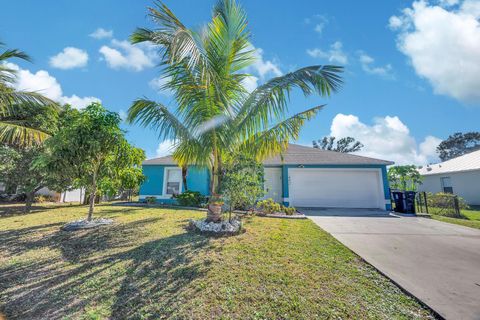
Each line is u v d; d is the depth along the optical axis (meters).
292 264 3.56
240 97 5.79
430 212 10.59
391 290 2.79
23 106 8.70
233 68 5.71
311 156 13.10
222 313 2.32
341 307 2.41
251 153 6.00
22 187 9.58
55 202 14.94
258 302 2.51
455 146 36.28
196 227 5.76
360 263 3.67
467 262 3.75
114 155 6.43
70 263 3.59
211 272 3.24
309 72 4.62
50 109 9.73
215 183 5.96
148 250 4.17
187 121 5.60
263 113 5.28
